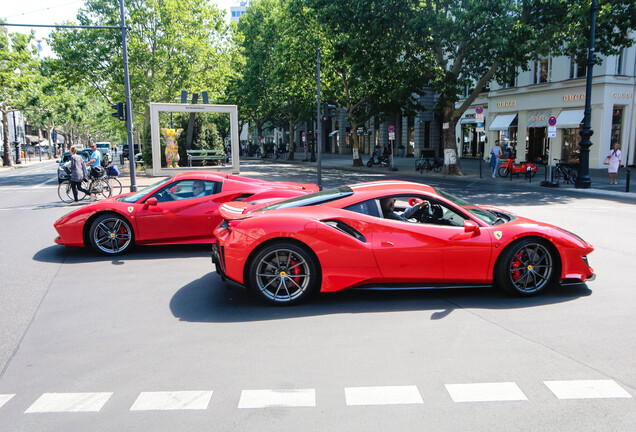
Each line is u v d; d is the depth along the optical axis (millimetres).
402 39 21562
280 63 34250
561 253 5172
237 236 5000
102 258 7492
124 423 2877
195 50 30000
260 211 5344
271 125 53500
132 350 3959
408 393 3172
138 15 29438
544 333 4195
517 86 32969
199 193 8039
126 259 7422
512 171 22500
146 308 5051
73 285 5977
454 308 4926
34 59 35844
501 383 3295
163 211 7715
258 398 3137
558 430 2740
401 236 5047
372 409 2988
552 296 5281
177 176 8242
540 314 4699
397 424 2818
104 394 3227
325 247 4969
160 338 4215
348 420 2867
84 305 5184
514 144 33688
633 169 26453
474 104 37938
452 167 24781
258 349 3938
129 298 5410
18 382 3434
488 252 5102
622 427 2768
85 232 7598
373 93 30672
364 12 22203
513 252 5113
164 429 2807
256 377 3434
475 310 4848
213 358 3771
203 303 5199
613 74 26328
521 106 32719
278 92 44281
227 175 8547
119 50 30922
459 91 23125
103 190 14594
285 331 4336
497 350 3844
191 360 3742
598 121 26953
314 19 29531
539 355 3736
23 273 6586
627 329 4266
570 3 20750
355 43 22891
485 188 18328
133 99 30281
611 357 3688
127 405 3082
